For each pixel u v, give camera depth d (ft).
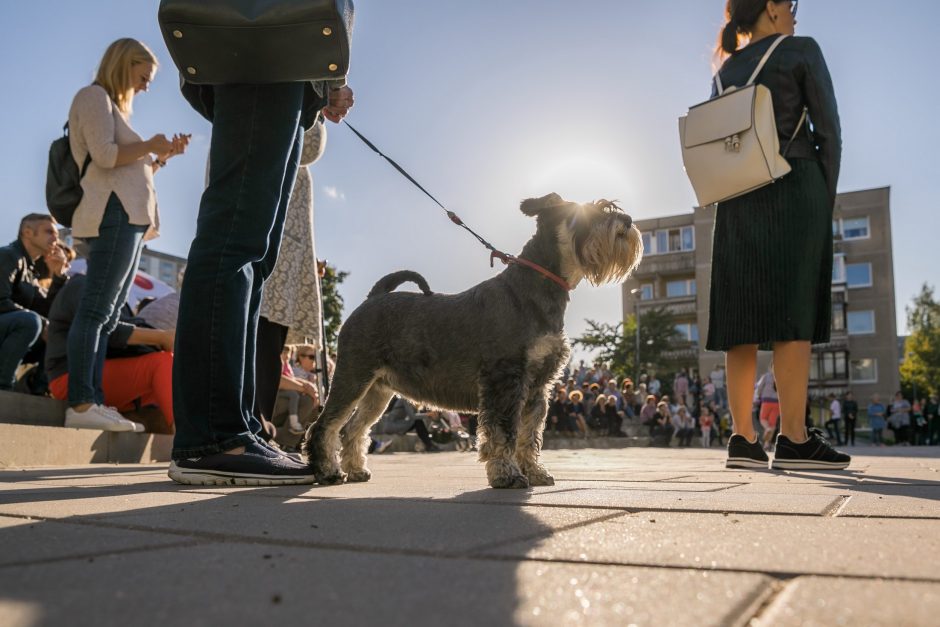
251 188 11.96
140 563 5.37
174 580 4.84
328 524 7.36
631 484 13.41
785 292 17.79
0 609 4.16
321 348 21.44
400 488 12.39
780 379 18.40
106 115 18.86
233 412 12.26
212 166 12.13
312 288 20.45
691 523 7.52
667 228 198.29
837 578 4.90
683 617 4.00
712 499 9.96
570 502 9.53
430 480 14.94
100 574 5.01
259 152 11.98
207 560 5.48
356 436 15.67
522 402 13.61
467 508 8.80
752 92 17.78
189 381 12.05
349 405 14.78
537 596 4.43
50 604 4.27
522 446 14.24
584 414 78.95
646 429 85.35
